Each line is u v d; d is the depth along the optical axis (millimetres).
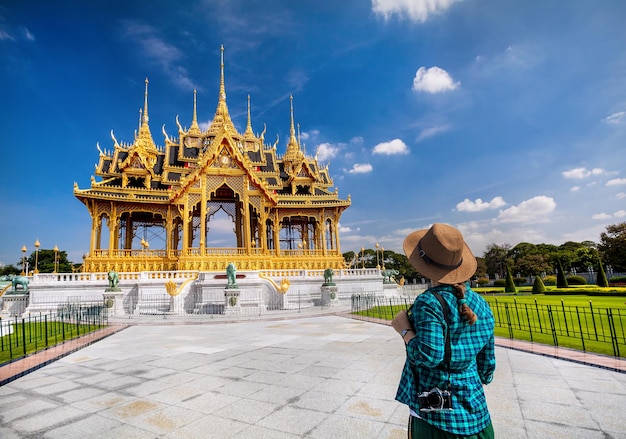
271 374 9719
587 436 5555
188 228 44000
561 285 49438
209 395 8062
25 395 8398
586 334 14750
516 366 9875
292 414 6766
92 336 17281
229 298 28891
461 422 2873
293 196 49375
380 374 9375
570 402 7059
